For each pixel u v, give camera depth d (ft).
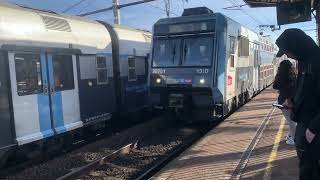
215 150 30.60
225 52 44.57
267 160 26.40
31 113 33.91
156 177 24.58
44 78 35.73
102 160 32.35
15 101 32.14
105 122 48.65
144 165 32.86
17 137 32.19
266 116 46.44
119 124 53.67
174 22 45.37
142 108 56.03
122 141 40.45
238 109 54.03
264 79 80.28
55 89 37.17
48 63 36.42
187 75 43.86
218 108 44.39
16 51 32.35
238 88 52.11
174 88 44.62
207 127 47.75
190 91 43.91
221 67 43.68
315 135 12.71
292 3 51.34
